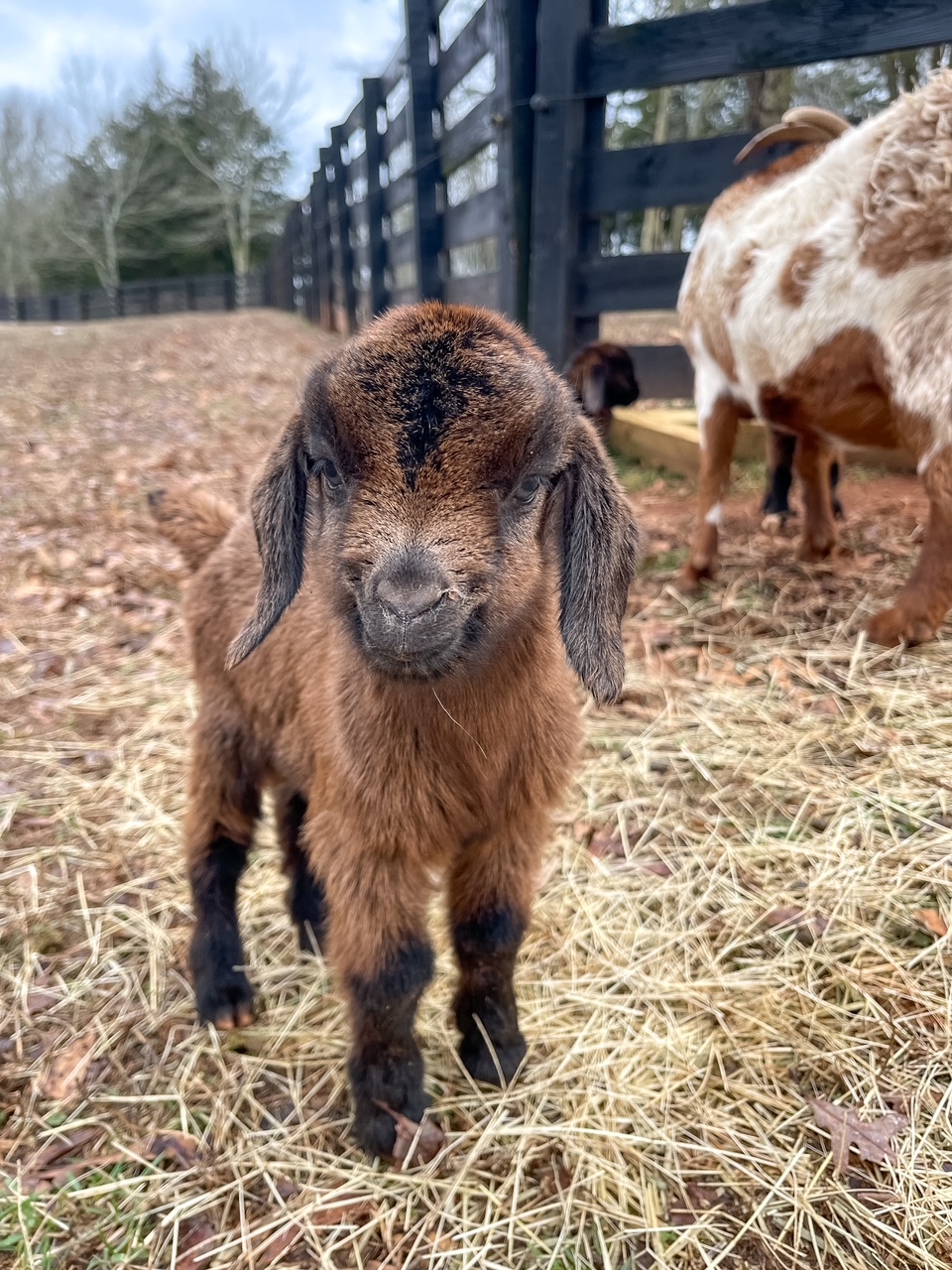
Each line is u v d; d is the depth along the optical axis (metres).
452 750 0.36
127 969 0.48
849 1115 0.39
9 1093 0.41
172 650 0.80
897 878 0.50
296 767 0.44
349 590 0.33
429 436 0.31
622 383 1.12
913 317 0.64
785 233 0.71
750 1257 0.34
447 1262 0.34
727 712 0.67
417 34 1.58
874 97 1.63
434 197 1.65
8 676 0.76
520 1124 0.40
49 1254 0.34
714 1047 0.42
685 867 0.53
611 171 1.09
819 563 0.88
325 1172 0.38
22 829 0.57
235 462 1.34
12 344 3.12
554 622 0.40
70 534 1.07
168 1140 0.39
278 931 0.51
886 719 0.63
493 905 0.40
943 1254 0.34
